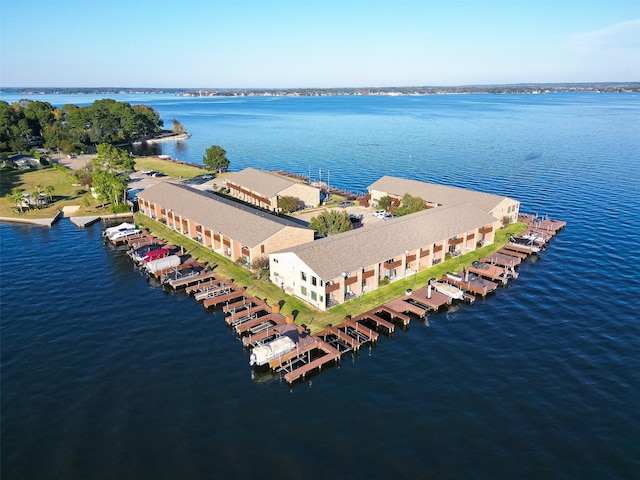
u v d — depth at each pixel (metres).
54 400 47.22
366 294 68.81
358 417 44.56
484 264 77.75
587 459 39.38
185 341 58.00
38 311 65.25
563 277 74.94
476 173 156.12
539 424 43.44
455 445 40.91
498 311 64.81
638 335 58.09
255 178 122.88
